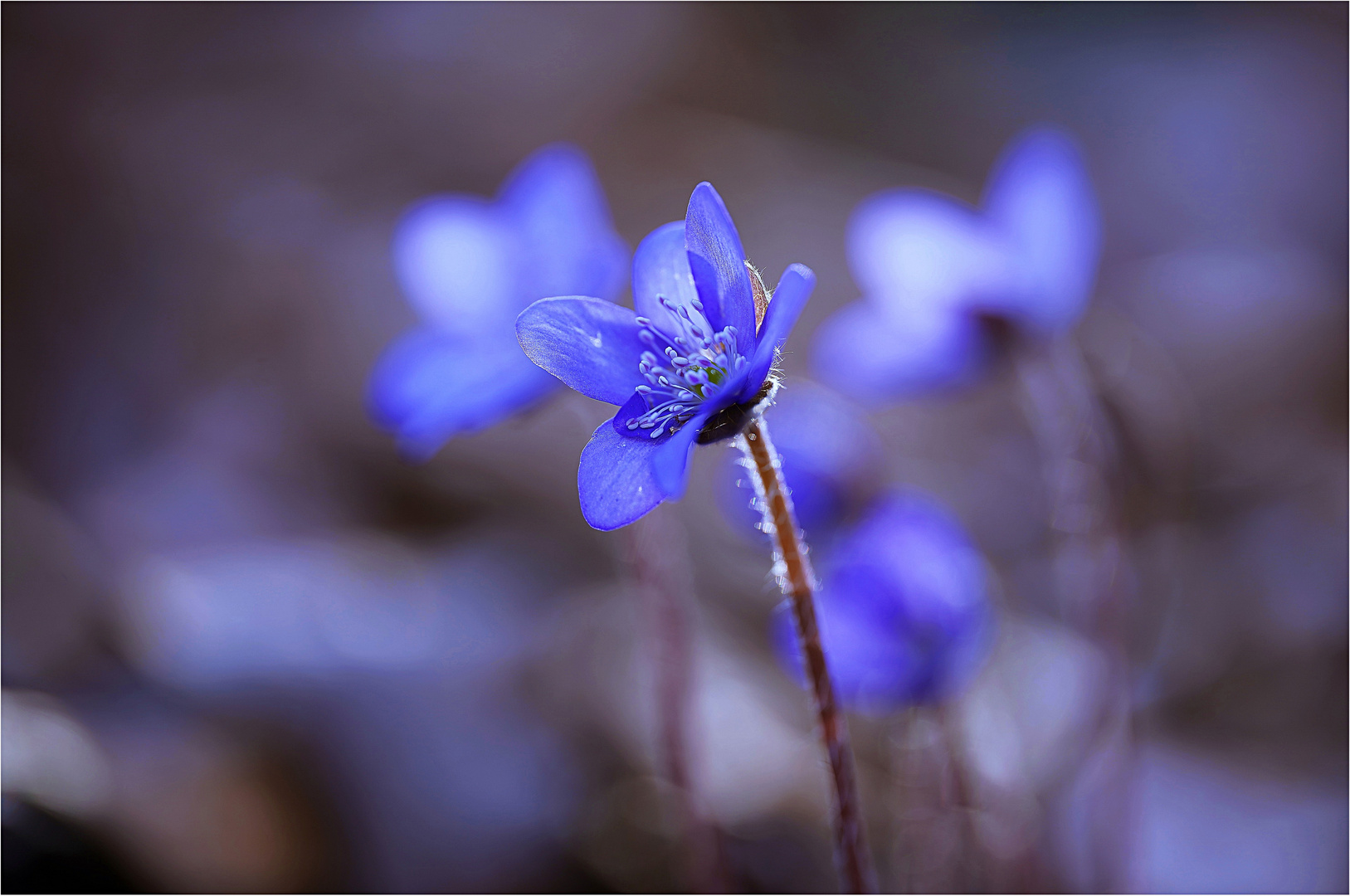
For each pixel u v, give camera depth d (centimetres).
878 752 36
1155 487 42
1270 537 44
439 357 32
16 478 42
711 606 42
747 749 36
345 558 42
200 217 55
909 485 47
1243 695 39
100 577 38
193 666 34
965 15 83
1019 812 32
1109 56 80
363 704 34
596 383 26
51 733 32
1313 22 78
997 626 37
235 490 44
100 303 50
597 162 65
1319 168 66
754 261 59
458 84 67
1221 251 61
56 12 60
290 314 52
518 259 31
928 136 73
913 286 33
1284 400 51
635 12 74
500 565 43
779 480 26
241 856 32
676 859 33
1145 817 35
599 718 36
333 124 63
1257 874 34
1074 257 32
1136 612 40
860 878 26
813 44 78
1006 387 51
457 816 34
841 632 31
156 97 60
